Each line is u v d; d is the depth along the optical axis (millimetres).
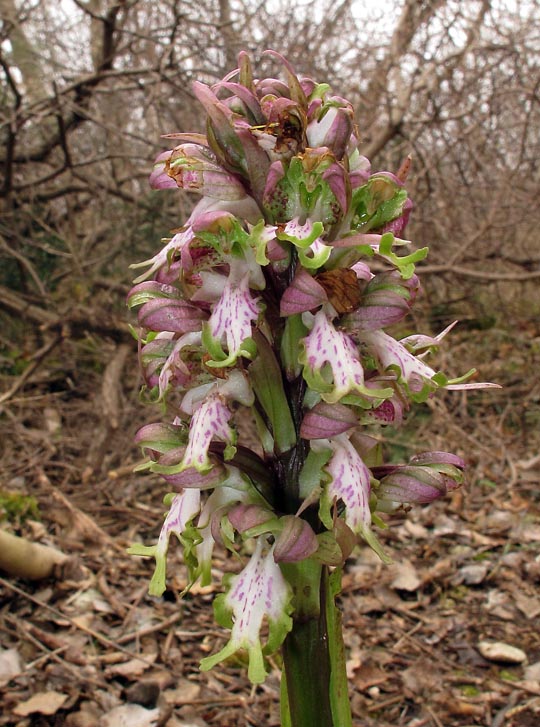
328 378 120
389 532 376
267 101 126
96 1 554
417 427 493
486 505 408
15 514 348
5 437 444
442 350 543
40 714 220
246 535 116
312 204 117
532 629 289
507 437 489
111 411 432
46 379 534
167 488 413
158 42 472
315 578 124
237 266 122
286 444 127
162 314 126
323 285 121
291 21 615
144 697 230
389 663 267
